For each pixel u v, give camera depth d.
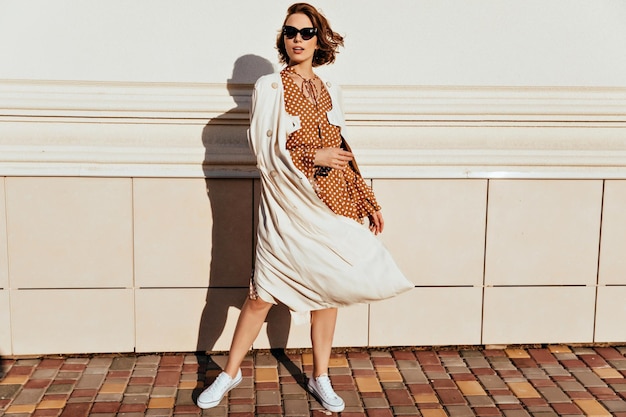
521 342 3.83
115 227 3.55
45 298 3.57
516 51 3.60
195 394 3.27
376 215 3.15
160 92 3.46
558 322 3.82
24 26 3.39
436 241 3.70
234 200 3.58
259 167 2.92
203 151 3.52
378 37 3.55
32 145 3.45
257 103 2.90
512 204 3.70
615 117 3.65
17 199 3.48
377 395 3.29
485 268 3.74
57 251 3.54
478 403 3.23
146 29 3.45
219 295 3.65
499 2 3.58
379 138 3.60
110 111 3.44
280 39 3.13
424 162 3.61
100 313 3.62
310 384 3.27
